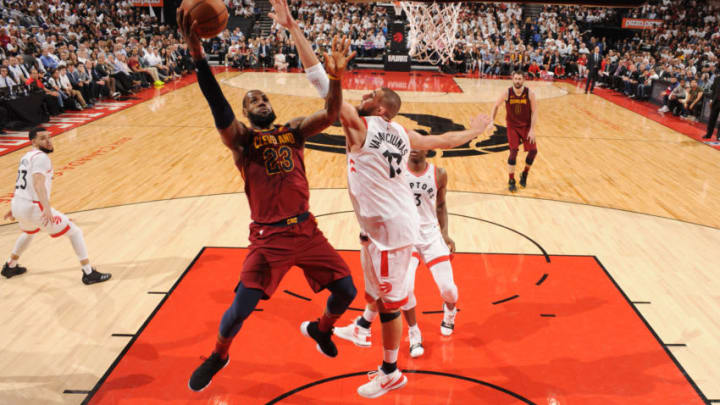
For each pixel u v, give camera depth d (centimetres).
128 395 330
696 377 357
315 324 314
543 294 466
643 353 383
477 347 388
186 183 757
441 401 329
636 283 490
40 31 1535
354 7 2386
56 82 1215
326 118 271
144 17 2372
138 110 1273
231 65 2228
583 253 552
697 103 1263
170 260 520
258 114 277
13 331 398
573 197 730
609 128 1181
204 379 287
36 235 573
